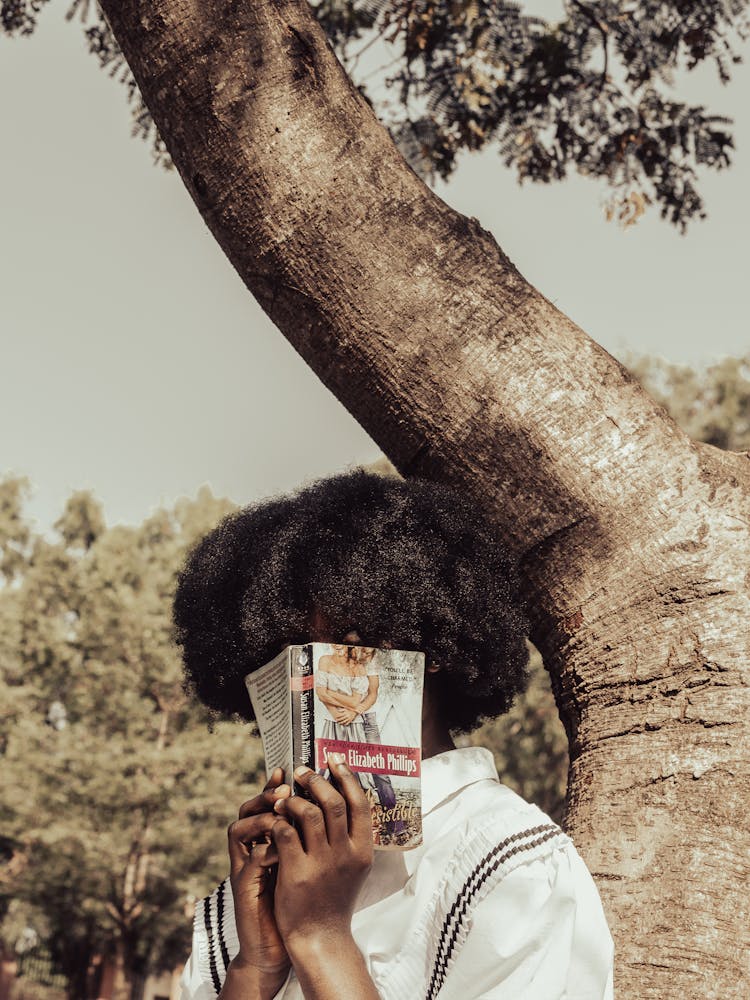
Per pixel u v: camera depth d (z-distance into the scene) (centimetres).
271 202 202
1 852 2711
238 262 210
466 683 167
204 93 203
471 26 427
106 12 212
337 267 201
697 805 181
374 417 208
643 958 171
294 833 133
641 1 432
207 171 207
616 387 204
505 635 171
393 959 136
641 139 452
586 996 134
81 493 3009
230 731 2277
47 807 2239
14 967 2928
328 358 207
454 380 201
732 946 170
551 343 204
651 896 176
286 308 208
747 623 190
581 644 199
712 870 175
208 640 176
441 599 161
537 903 131
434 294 202
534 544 200
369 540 162
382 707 141
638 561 196
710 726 185
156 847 2277
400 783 139
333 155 203
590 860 184
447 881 136
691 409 2161
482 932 130
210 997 156
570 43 438
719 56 427
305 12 210
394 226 203
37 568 2495
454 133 459
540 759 1869
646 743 189
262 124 202
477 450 201
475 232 209
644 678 192
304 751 138
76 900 2461
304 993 131
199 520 2536
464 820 142
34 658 2419
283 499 185
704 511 198
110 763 2211
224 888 164
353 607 156
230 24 204
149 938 2550
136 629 2334
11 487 3000
